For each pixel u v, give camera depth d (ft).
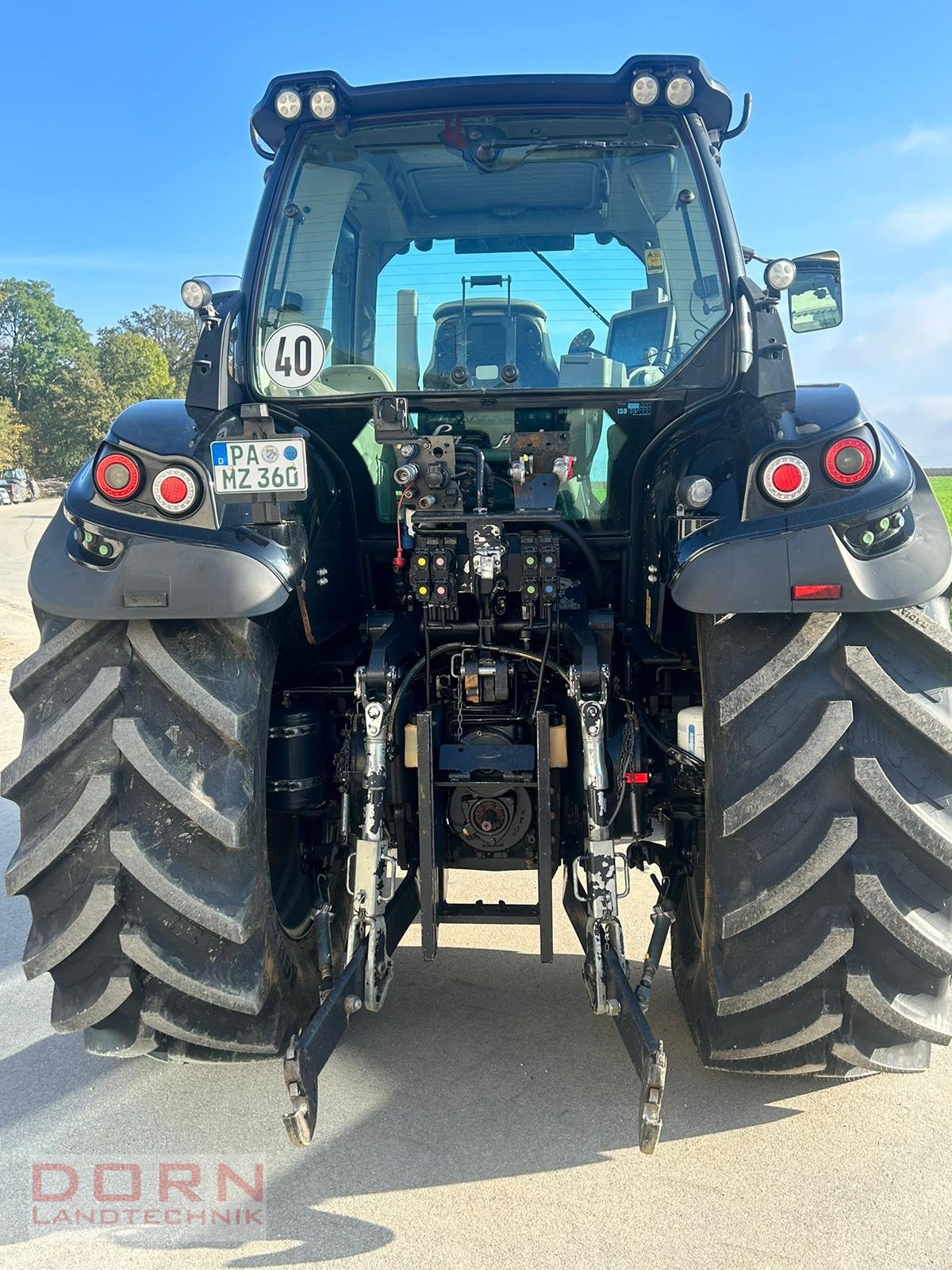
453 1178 7.88
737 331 9.36
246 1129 8.68
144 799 7.69
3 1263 7.08
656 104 9.68
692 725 8.72
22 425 309.42
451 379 9.84
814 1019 7.87
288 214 10.15
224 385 9.18
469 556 8.87
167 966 7.70
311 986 9.34
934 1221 7.29
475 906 9.30
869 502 7.68
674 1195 7.63
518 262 9.96
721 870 7.83
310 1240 7.22
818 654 7.70
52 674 8.04
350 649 10.46
